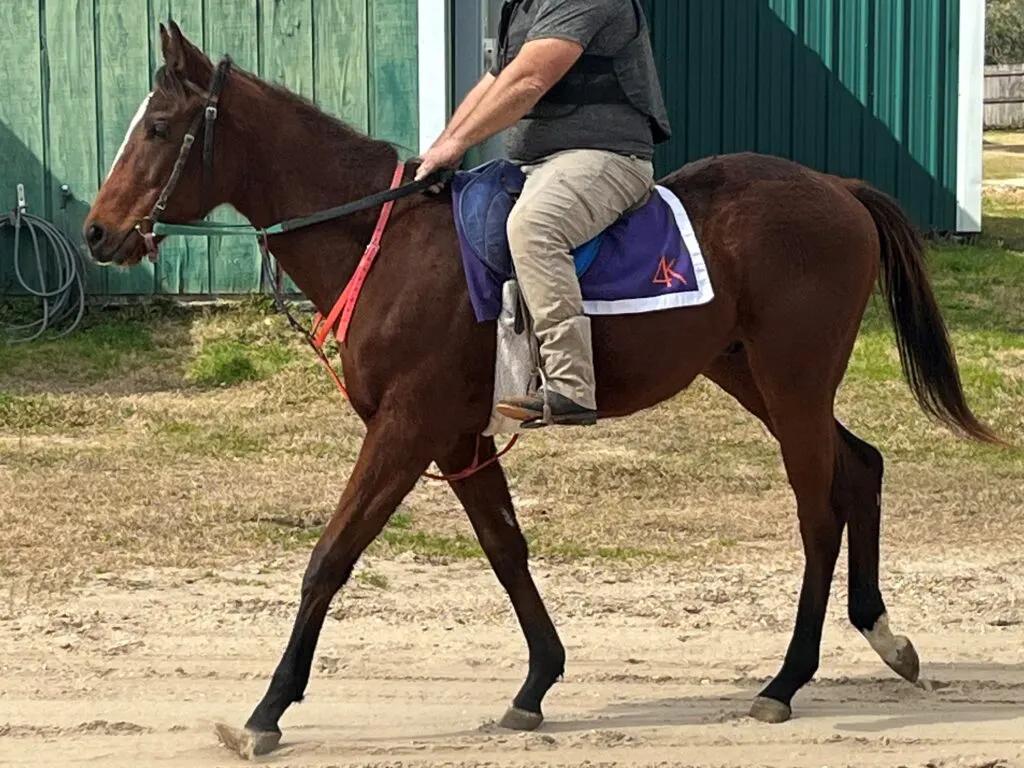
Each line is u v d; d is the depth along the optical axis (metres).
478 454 5.07
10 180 11.84
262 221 4.98
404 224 4.85
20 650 5.73
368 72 11.58
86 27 11.70
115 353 11.11
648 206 5.02
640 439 9.45
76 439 9.31
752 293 5.05
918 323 5.38
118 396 10.22
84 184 11.84
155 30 11.69
